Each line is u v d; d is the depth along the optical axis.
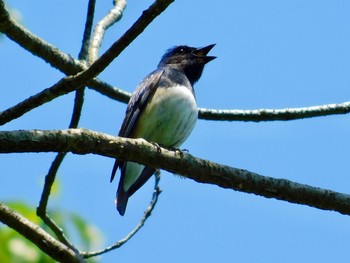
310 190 8.75
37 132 7.31
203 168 8.57
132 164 11.98
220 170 8.62
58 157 9.76
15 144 7.13
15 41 10.42
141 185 12.15
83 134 7.68
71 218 10.42
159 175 11.14
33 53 10.72
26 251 9.42
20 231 8.24
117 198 12.12
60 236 10.05
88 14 11.34
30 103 7.80
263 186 8.68
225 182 8.65
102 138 7.89
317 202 8.77
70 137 7.52
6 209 8.26
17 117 7.82
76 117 9.67
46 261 9.44
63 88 7.85
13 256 9.35
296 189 8.72
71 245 10.09
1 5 9.57
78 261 8.23
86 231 10.41
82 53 11.30
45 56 10.78
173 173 8.59
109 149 7.99
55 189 10.53
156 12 7.75
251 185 8.66
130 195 12.14
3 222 8.25
